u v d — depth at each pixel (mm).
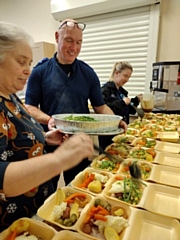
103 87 1868
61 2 2926
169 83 2170
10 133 624
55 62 1375
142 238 569
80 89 1398
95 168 953
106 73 2938
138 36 2588
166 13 2391
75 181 833
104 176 866
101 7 2643
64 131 1012
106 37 2816
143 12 2498
